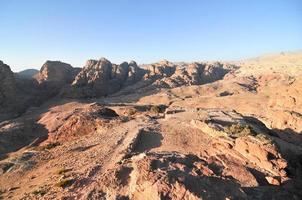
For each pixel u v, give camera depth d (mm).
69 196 23969
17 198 28594
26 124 86500
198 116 50125
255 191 22750
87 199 20203
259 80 176625
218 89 162125
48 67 176625
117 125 51000
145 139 39719
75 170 33125
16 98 137375
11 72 141500
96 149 39250
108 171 22562
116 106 107875
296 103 69000
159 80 198875
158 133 41375
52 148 48938
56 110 127375
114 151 36750
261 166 31234
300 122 56688
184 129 42656
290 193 22984
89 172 29750
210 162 28844
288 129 57000
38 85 165875
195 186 17938
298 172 32500
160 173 18766
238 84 163750
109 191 20141
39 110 132875
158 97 150000
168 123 46875
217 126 40812
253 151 32344
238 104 108438
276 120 61594
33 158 41875
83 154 38656
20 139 77625
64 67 185250
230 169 28406
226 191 18203
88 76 177750
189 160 24016
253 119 51438
